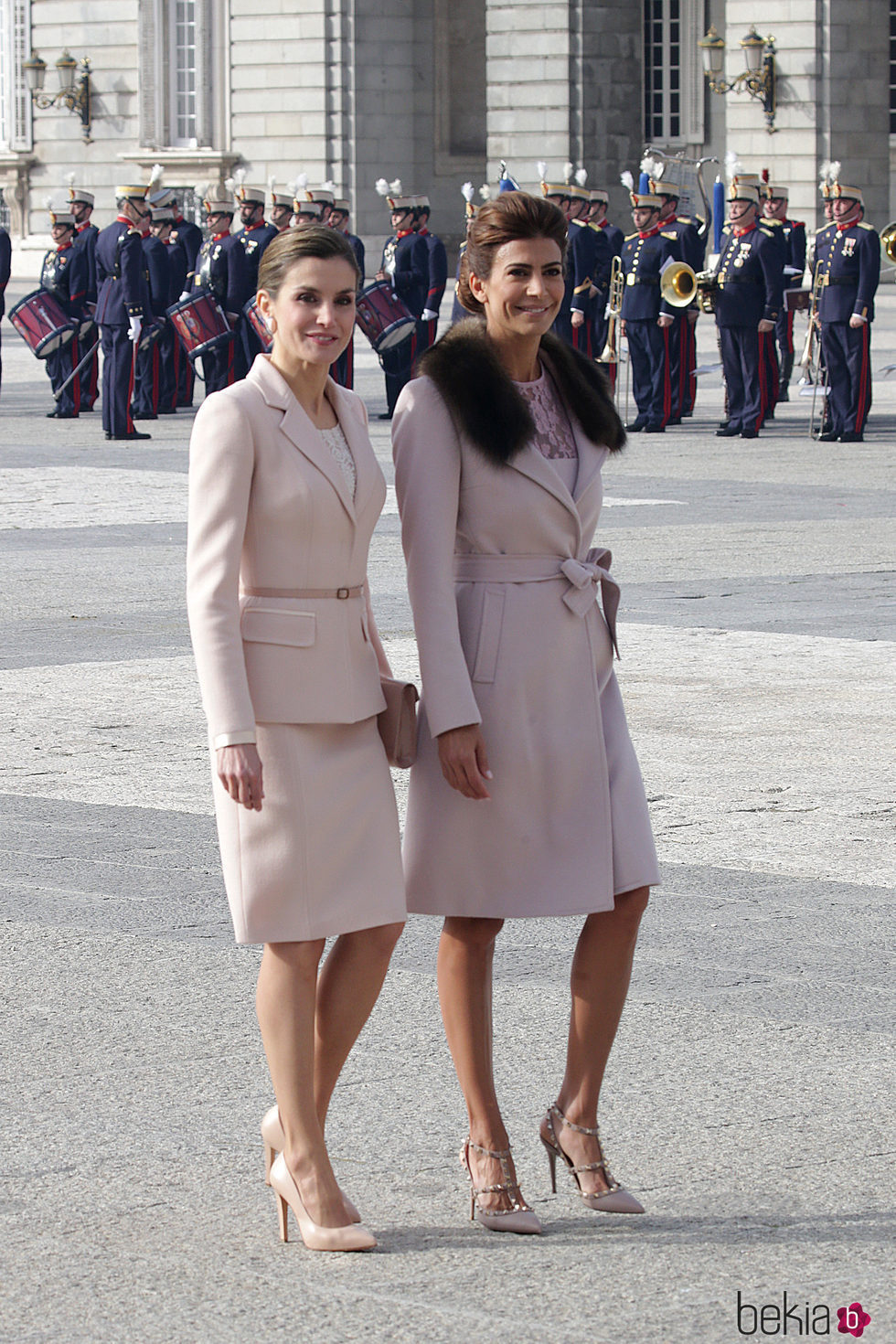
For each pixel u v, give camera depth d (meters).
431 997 8.55
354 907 6.42
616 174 66.25
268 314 6.52
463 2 70.75
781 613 17.38
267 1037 6.40
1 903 9.70
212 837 10.81
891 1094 7.45
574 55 65.19
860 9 60.78
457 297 6.89
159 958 8.96
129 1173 6.79
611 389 6.96
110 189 76.25
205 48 72.56
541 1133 6.74
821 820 11.05
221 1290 5.94
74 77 75.94
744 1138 7.07
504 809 6.62
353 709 6.49
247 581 6.50
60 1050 7.90
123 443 33.53
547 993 8.56
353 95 69.31
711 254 47.38
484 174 70.94
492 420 6.55
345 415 6.64
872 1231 6.34
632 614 17.34
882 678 14.65
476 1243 6.29
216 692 6.28
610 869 6.64
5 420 37.97
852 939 9.16
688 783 11.83
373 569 19.91
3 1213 6.48
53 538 22.45
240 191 37.03
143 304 33.69
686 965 8.84
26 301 37.62
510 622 6.65
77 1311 5.80
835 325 32.81
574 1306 5.84
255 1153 6.97
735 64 61.41
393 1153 6.99
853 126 61.12
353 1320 5.74
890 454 31.23
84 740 12.95
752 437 33.94
